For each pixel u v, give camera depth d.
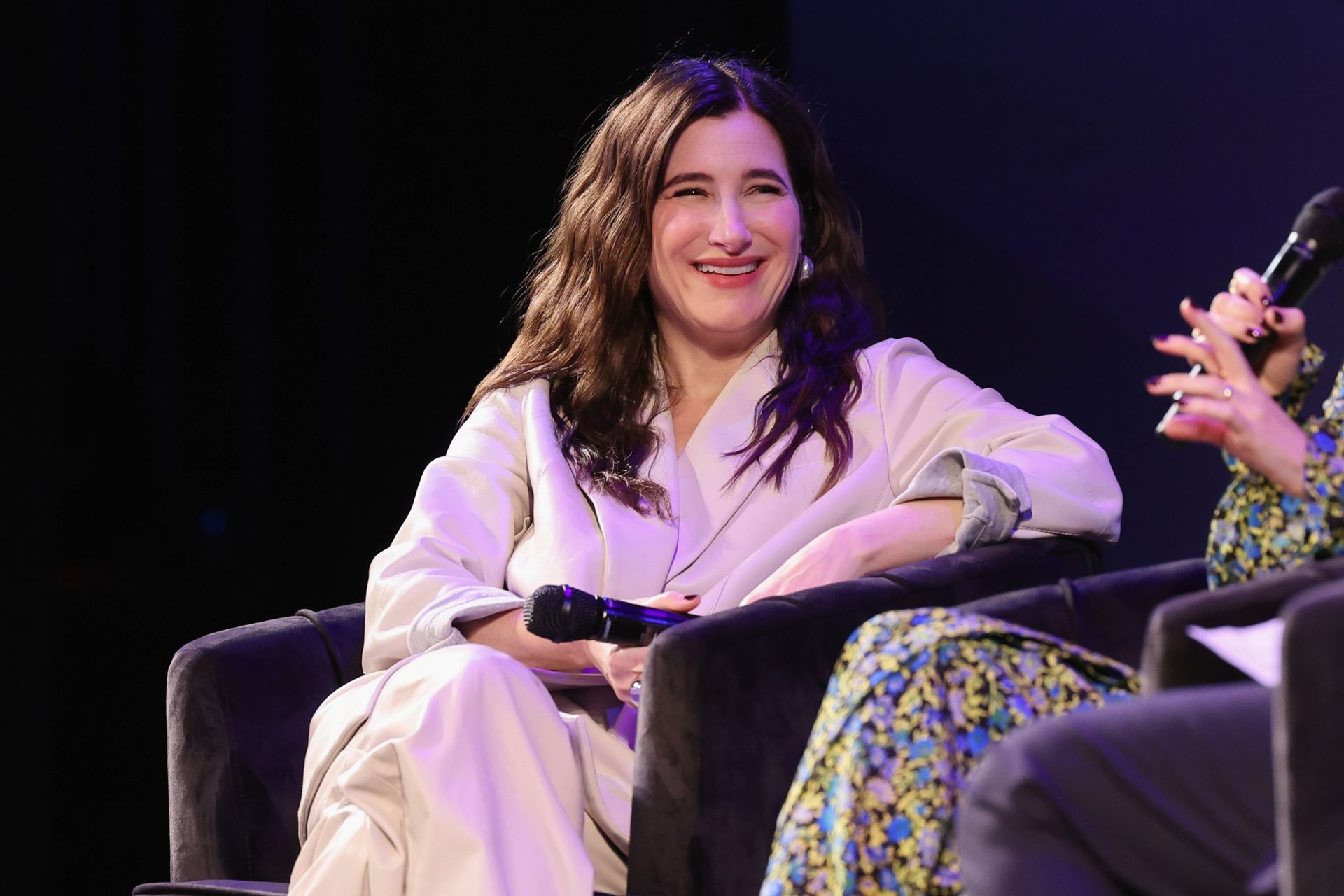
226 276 15.51
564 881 6.00
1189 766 4.10
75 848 14.01
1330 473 5.55
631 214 8.08
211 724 7.21
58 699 15.49
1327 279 11.28
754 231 7.90
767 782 6.17
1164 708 4.22
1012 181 12.83
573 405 8.18
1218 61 12.02
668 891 6.00
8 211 11.98
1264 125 11.91
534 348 8.52
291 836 7.33
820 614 6.39
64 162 15.27
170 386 15.78
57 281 12.27
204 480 15.98
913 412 7.98
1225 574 6.00
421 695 6.29
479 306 14.95
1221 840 4.05
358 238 15.22
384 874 6.00
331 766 6.55
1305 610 3.77
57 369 12.34
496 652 6.42
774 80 8.42
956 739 5.11
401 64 14.85
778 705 6.21
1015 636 5.27
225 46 15.25
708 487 7.88
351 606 7.98
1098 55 12.45
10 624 12.13
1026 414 7.94
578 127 14.24
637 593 7.59
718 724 6.05
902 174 13.16
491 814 6.03
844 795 5.02
